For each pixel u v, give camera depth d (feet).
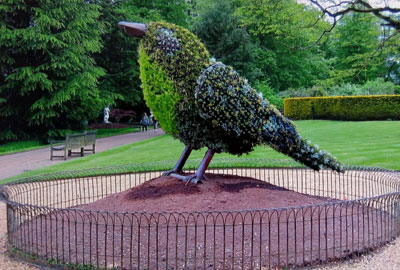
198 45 18.38
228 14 91.86
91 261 13.03
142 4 107.55
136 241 14.24
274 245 13.71
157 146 52.47
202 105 17.25
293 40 112.37
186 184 18.16
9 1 64.80
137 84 97.60
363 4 52.24
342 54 119.03
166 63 17.72
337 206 16.58
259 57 107.45
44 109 71.05
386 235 15.65
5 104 71.31
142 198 17.65
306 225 15.43
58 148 45.88
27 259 14.05
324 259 13.03
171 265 12.47
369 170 23.20
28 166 41.22
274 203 16.84
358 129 64.18
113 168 29.91
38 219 18.78
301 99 95.71
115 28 90.63
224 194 17.25
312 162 19.15
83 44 73.67
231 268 12.21
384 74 125.70
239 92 17.58
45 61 72.28
